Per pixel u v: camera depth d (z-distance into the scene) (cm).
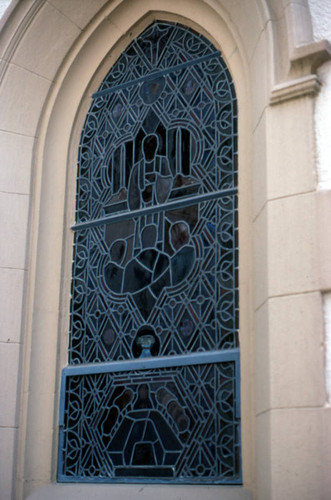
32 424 488
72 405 488
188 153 498
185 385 453
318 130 409
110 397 477
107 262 507
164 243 489
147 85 531
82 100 549
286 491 365
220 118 491
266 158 418
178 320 468
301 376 376
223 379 441
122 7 539
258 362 407
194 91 508
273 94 422
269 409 381
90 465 471
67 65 548
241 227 458
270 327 391
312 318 380
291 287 390
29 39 536
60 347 501
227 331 448
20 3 532
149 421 459
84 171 537
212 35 507
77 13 539
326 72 416
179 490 430
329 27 427
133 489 445
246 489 412
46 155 538
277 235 402
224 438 431
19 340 499
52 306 510
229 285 456
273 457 373
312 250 389
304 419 369
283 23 436
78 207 531
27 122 538
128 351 480
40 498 466
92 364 489
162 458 447
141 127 523
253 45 462
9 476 474
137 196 509
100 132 539
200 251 473
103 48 550
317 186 399
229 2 484
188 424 445
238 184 469
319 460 360
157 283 483
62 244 520
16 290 507
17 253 514
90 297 506
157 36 538
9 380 491
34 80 541
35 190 530
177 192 494
